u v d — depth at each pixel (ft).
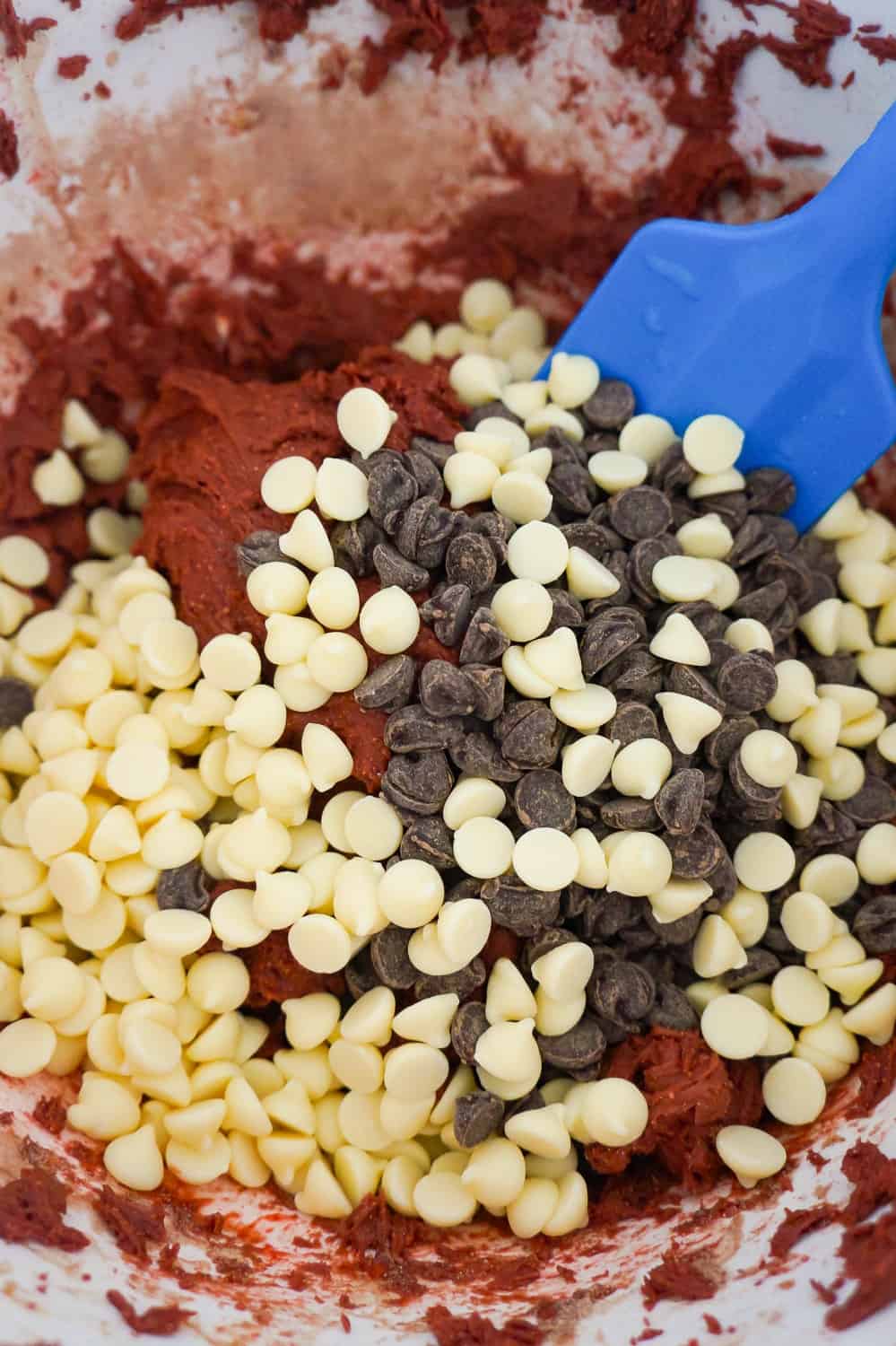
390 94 1.30
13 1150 1.14
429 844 1.17
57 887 1.19
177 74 1.27
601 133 1.31
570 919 1.20
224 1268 1.14
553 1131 1.16
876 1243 1.08
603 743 1.17
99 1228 1.12
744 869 1.20
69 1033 1.18
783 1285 1.09
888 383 1.23
